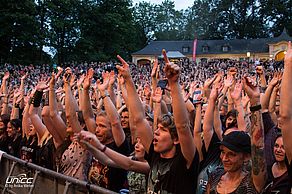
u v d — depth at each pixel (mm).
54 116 5434
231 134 3338
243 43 80375
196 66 49875
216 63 52906
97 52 69312
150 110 5836
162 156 3711
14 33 56500
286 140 2969
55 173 4672
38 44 58969
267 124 4328
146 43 103062
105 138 4719
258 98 3340
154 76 5523
